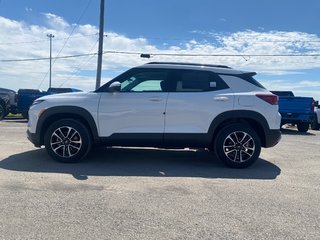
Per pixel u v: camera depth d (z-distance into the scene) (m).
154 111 7.27
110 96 7.31
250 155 7.33
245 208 4.89
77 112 7.27
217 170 7.17
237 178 6.55
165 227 4.20
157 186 5.85
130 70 7.46
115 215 4.53
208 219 4.47
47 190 5.45
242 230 4.17
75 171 6.71
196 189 5.74
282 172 7.14
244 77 7.53
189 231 4.11
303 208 4.96
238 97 7.31
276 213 4.74
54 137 7.30
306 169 7.48
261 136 7.57
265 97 7.35
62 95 7.47
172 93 7.34
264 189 5.84
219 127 7.43
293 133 16.44
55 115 7.41
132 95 7.31
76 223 4.25
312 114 16.69
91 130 7.34
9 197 5.08
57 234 3.96
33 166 7.00
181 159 8.17
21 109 18.59
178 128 7.29
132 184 5.93
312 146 11.02
